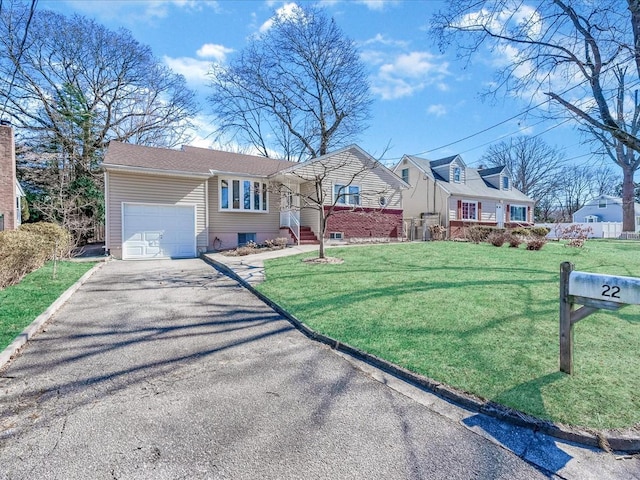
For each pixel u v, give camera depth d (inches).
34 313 192.9
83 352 151.2
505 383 116.0
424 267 341.1
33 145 738.8
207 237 540.1
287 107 983.6
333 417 101.7
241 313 212.7
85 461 82.2
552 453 86.0
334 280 283.1
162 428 95.7
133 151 542.6
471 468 80.7
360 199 644.1
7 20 657.0
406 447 88.0
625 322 174.9
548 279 276.1
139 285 294.4
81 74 832.3
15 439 90.7
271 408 106.6
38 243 287.7
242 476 77.5
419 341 154.9
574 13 266.1
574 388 111.8
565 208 1690.5
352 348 151.1
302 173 577.6
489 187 994.1
